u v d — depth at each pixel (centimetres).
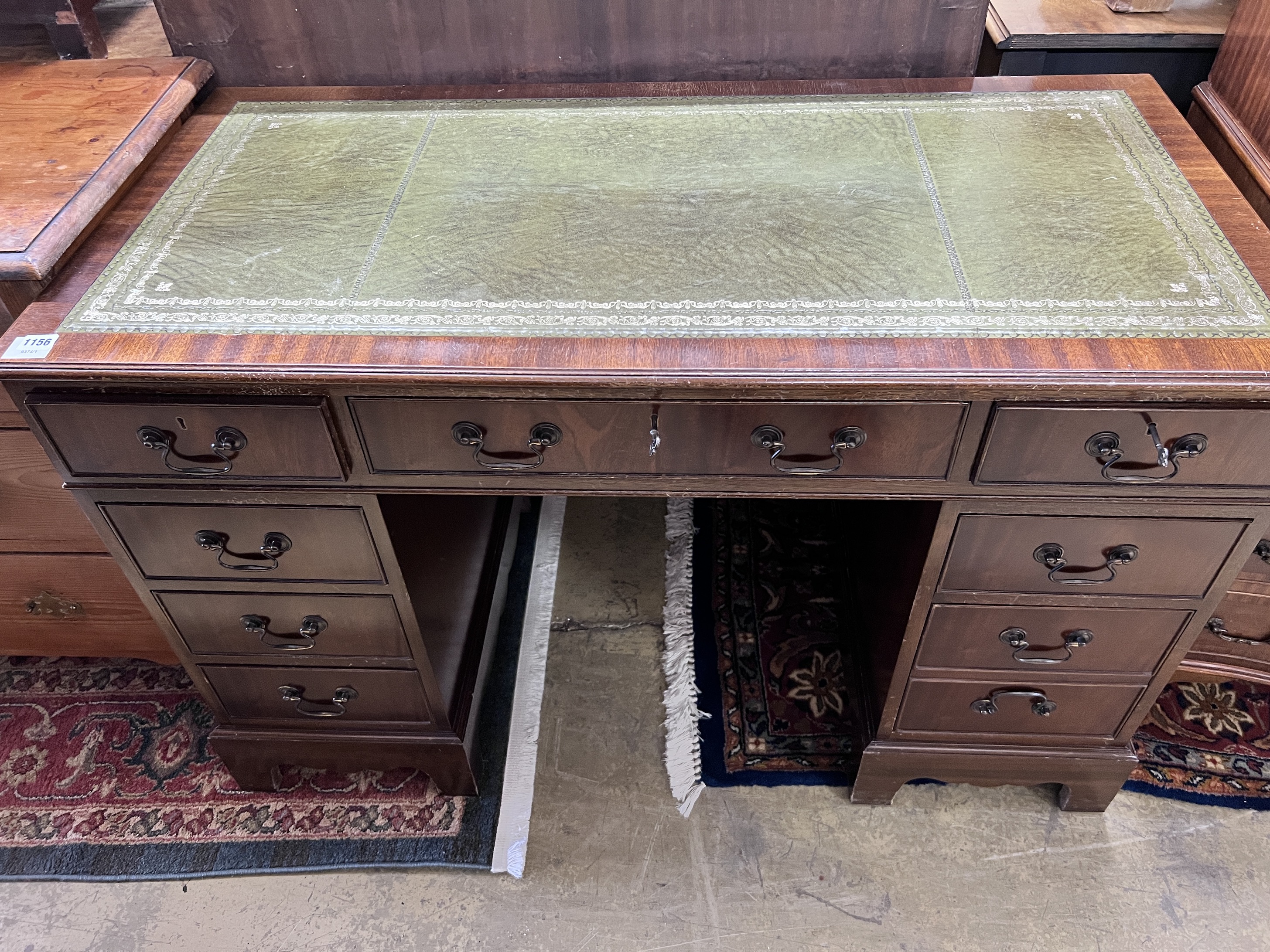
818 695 160
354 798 150
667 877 140
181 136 128
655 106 132
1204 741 153
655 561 185
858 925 134
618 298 99
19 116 121
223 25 134
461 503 146
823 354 92
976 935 133
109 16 150
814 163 120
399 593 118
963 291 99
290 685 133
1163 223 108
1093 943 131
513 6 131
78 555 135
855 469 102
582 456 102
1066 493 102
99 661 170
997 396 92
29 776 154
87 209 106
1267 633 139
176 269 105
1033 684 127
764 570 180
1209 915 134
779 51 135
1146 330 94
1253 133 129
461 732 140
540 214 112
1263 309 96
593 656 169
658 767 153
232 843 145
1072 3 154
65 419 99
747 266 103
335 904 138
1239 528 105
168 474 105
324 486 105
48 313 99
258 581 118
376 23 134
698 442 100
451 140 126
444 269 104
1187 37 144
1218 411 92
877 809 147
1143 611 116
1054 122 125
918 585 115
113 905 139
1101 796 142
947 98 131
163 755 156
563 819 147
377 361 93
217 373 93
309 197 116
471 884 140
